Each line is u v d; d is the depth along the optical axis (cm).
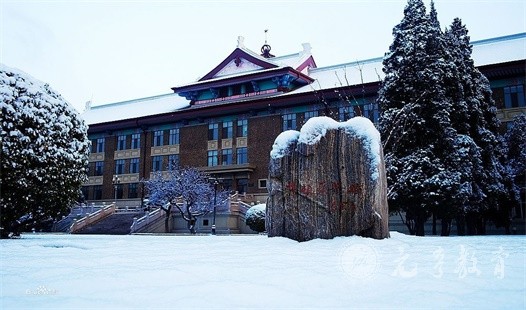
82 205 4684
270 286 479
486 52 3775
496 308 373
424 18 2672
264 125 4375
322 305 390
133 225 3553
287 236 1262
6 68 1608
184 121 4844
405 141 2497
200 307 382
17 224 1695
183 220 3866
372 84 3753
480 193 2470
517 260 717
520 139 3022
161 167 4897
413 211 2530
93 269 624
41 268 636
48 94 1711
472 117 2747
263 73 4372
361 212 1196
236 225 3706
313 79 4481
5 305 387
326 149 1258
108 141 5312
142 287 475
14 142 1534
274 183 1318
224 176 4453
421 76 2517
